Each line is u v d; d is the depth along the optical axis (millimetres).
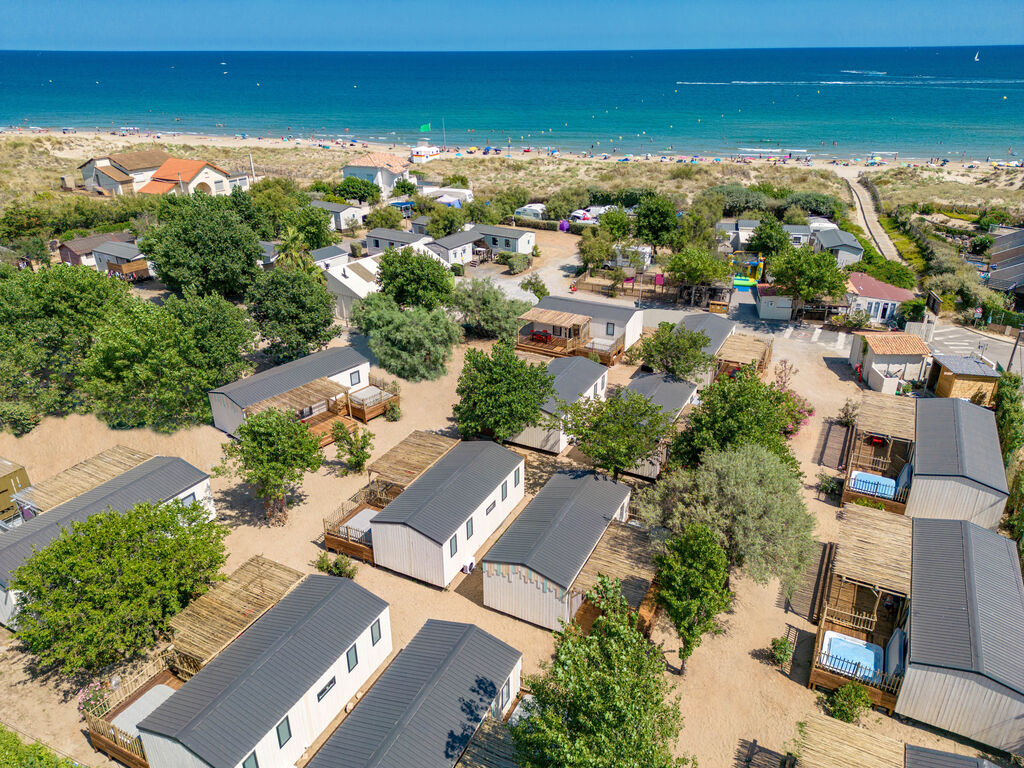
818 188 128000
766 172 143750
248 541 36875
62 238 86562
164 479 36031
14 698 27859
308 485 41656
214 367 48812
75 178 125625
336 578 29516
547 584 29844
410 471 38250
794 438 46781
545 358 57812
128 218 97125
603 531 33000
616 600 23266
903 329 64250
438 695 24125
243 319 52562
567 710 20344
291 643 25781
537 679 22922
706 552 26812
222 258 61062
